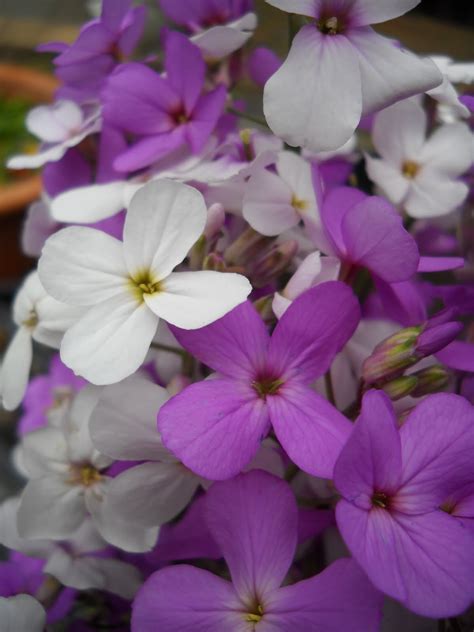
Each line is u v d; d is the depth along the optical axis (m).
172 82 0.09
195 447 0.06
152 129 0.09
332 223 0.08
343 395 0.08
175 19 0.10
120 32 0.09
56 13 0.32
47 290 0.07
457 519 0.06
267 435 0.07
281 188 0.08
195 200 0.07
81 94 0.10
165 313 0.06
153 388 0.07
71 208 0.08
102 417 0.07
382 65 0.07
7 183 0.26
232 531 0.06
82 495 0.08
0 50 0.31
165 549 0.08
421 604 0.06
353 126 0.07
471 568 0.06
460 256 0.10
